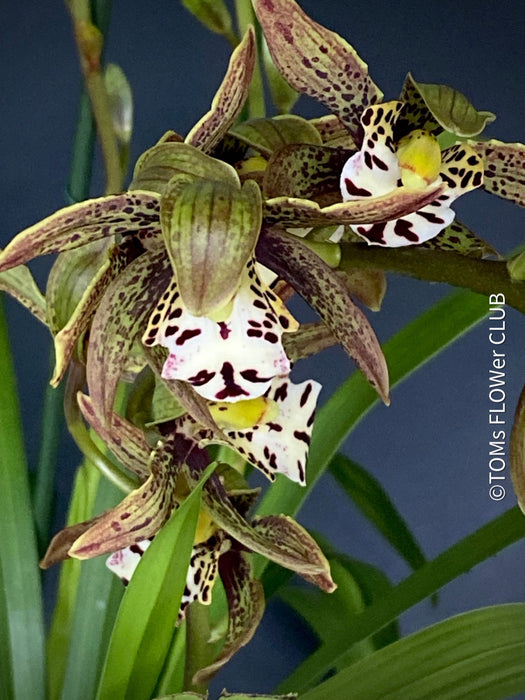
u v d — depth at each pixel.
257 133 0.29
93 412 0.29
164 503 0.28
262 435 0.30
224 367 0.27
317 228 0.28
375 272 0.32
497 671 0.30
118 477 0.29
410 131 0.29
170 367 0.27
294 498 0.35
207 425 0.27
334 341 0.31
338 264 0.27
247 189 0.25
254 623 0.30
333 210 0.25
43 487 0.34
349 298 0.27
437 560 0.33
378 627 0.32
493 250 0.30
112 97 0.33
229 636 0.30
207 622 0.31
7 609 0.33
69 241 0.26
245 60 0.25
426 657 0.30
